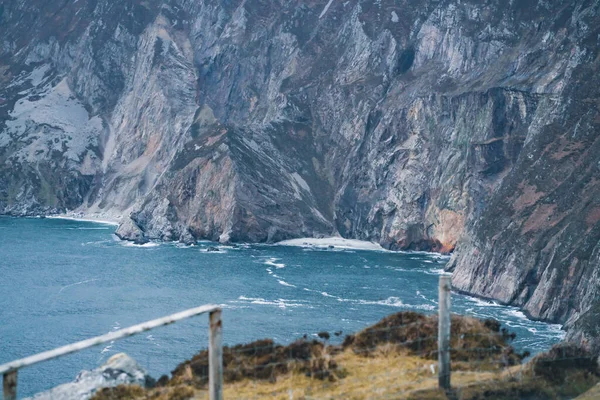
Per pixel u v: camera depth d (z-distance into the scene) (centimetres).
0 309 12206
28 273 15588
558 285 11812
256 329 10456
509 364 3034
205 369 2994
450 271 15638
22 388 8169
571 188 13475
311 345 3161
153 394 2761
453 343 3083
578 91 15350
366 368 2969
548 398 2720
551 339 10325
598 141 13825
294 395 2705
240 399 2694
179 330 10500
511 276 13038
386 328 3231
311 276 15188
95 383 2886
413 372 2864
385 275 15412
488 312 12250
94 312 11988
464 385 2695
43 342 10200
